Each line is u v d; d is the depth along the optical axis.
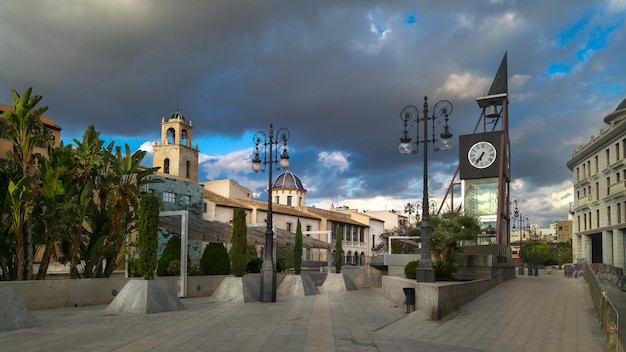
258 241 32.50
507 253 39.09
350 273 41.97
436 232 30.77
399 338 11.85
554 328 13.30
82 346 9.68
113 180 19.92
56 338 10.56
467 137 40.84
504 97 41.75
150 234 16.44
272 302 20.84
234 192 56.00
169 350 9.48
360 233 71.00
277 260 34.94
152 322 13.41
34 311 15.66
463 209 39.75
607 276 40.59
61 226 17.69
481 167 39.88
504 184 40.31
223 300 20.45
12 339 10.37
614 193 45.50
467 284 18.61
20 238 16.72
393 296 22.53
